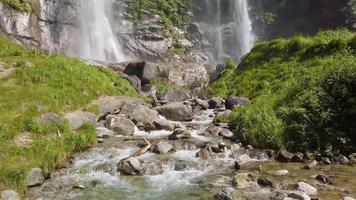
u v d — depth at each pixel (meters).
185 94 31.09
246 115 19.70
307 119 17.78
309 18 59.84
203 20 60.31
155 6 56.97
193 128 21.02
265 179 12.86
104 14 52.34
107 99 24.19
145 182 13.77
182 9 59.09
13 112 19.05
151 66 38.50
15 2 40.28
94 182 13.77
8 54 28.61
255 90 27.03
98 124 20.97
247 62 32.38
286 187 12.35
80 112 20.69
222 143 17.03
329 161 15.38
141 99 26.98
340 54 25.25
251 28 62.53
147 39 54.00
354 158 15.76
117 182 13.80
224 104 26.62
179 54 54.84
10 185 12.76
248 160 15.90
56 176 14.32
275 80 26.64
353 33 29.59
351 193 12.00
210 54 58.56
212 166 15.21
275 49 30.86
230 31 61.16
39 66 25.19
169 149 16.80
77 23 48.00
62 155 15.61
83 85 24.59
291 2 61.41
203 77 43.28
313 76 22.28
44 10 44.25
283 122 18.27
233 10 62.25
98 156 16.31
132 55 52.88
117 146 17.52
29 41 40.75
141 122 21.50
